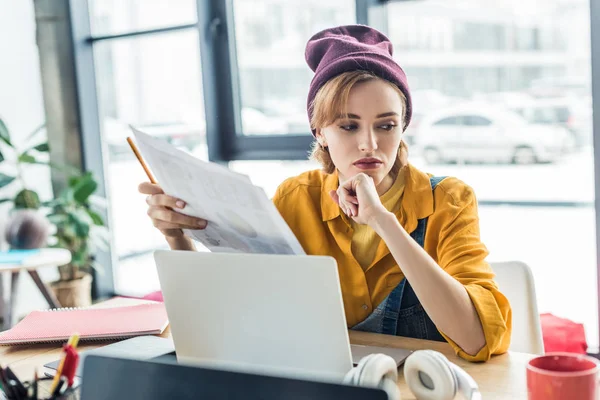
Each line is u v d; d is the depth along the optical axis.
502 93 2.75
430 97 2.90
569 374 0.72
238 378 0.70
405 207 1.30
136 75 3.71
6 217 3.71
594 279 2.70
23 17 3.75
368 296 1.29
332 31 1.30
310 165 3.21
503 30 2.69
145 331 1.25
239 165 3.41
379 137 1.21
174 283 0.96
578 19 2.53
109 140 3.95
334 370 0.86
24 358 1.19
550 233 2.78
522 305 1.30
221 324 0.94
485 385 0.97
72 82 3.88
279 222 0.95
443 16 2.81
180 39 3.49
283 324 0.88
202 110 3.42
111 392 0.75
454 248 1.22
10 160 3.71
